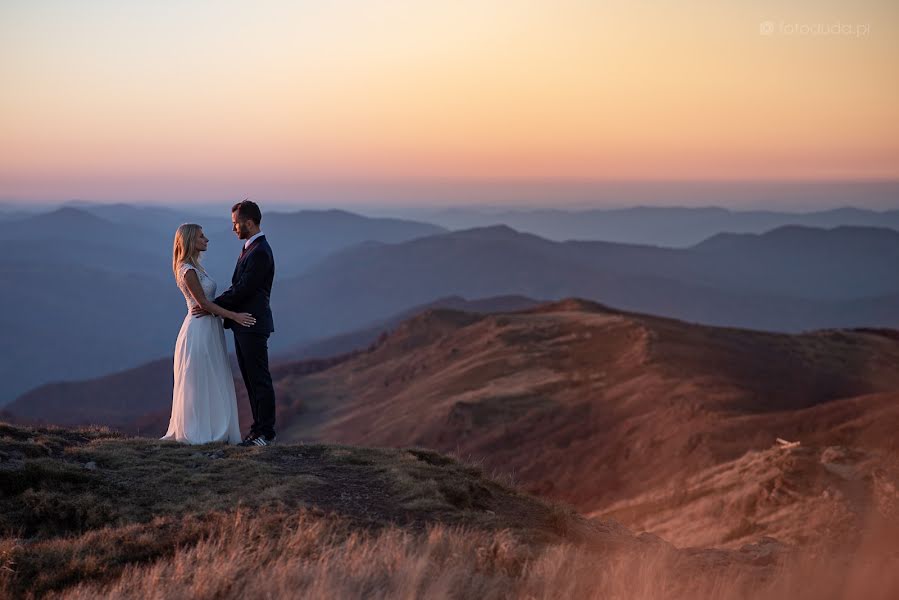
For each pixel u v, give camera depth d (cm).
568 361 9156
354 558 625
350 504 834
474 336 12306
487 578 616
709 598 639
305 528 717
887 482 2136
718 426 4569
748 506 2450
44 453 884
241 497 809
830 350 9519
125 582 592
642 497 3497
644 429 5619
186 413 1022
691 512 2731
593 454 5631
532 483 5425
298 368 17150
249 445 1032
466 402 7944
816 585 721
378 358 15225
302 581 582
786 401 6475
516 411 7594
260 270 1014
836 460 2528
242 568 605
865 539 1580
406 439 8238
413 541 691
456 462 1085
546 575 619
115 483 826
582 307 13212
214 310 1021
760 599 675
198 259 1027
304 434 11094
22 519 729
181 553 634
